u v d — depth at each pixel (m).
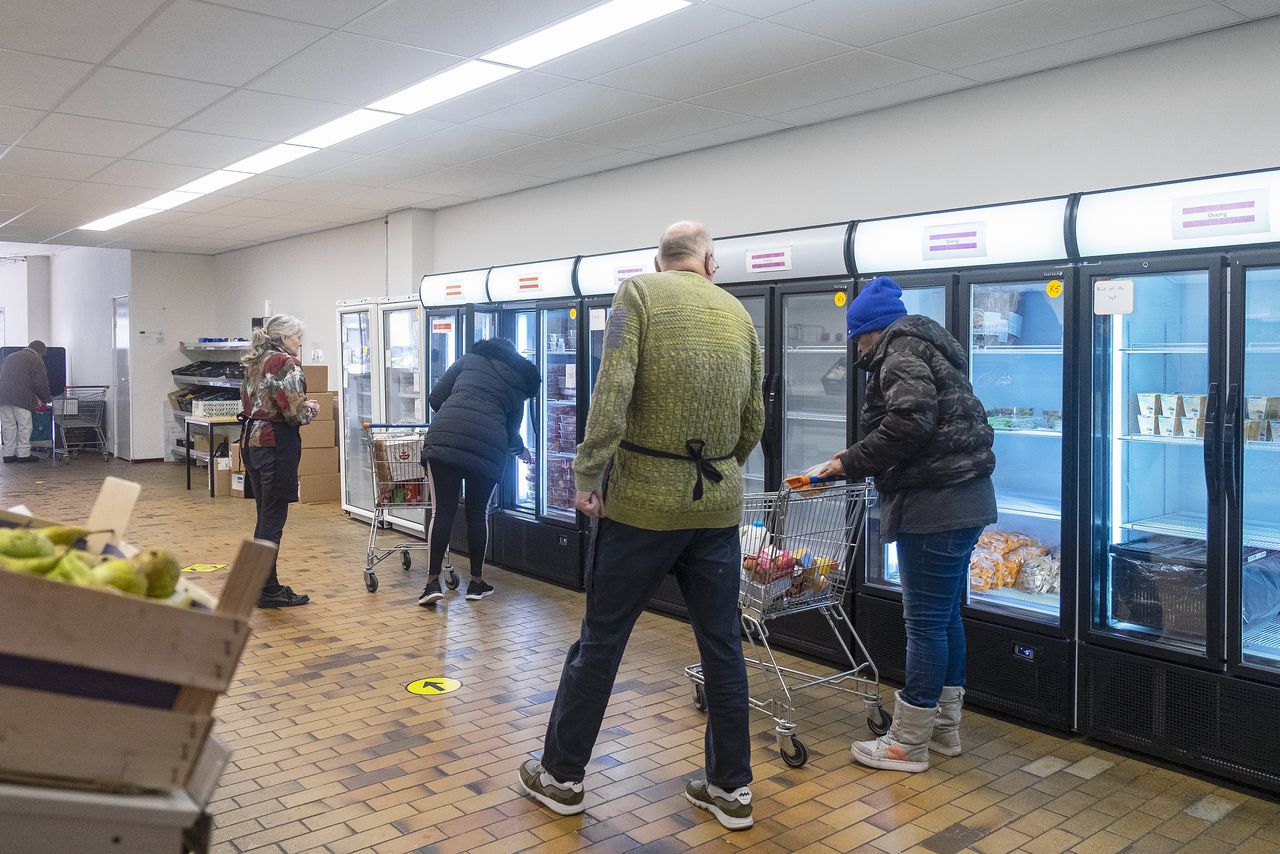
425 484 6.51
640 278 3.09
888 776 3.60
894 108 5.45
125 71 5.08
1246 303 3.48
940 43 4.37
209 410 11.58
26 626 1.54
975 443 3.50
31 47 4.69
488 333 7.44
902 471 3.52
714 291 3.21
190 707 1.68
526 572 6.98
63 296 17.28
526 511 7.09
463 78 5.13
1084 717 3.98
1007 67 4.71
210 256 14.85
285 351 6.00
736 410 3.18
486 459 5.92
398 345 8.55
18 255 18.02
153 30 4.43
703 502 3.07
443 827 3.13
